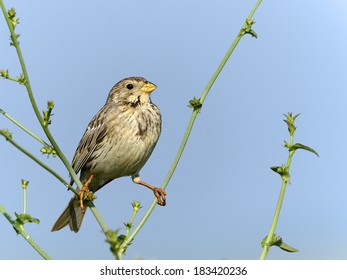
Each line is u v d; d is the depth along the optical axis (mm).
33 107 6418
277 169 5957
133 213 6602
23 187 6469
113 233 4656
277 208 5895
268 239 5816
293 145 5984
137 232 6395
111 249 4625
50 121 6488
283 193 5918
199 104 6902
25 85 6312
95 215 6461
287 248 5793
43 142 6723
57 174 6516
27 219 6320
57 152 6582
